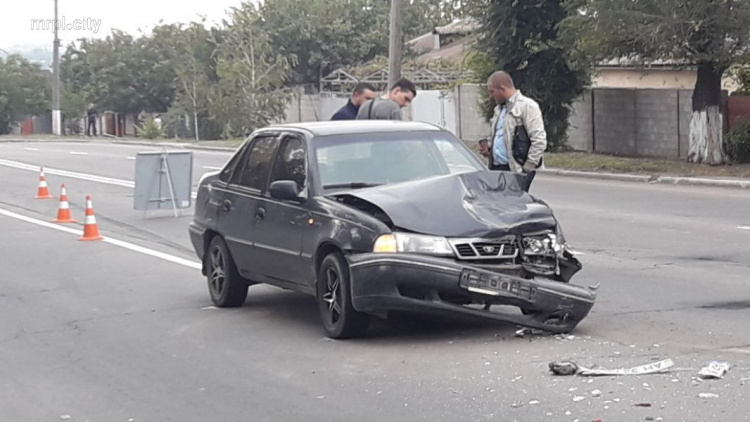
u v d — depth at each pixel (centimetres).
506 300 845
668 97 3095
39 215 2066
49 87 7269
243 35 5947
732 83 3450
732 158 2703
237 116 5712
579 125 3406
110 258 1502
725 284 1107
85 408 758
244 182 1070
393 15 3131
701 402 664
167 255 1520
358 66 6556
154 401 766
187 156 2008
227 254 1087
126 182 2720
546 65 3275
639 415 644
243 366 852
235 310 1092
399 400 720
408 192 895
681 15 2461
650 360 784
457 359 818
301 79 6750
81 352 938
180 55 6888
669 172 2583
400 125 1025
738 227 1561
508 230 855
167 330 1013
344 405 720
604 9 2548
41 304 1177
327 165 965
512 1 3198
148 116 6506
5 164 3428
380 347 878
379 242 850
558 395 699
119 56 7100
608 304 1020
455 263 837
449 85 4484
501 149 1173
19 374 867
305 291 970
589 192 2248
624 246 1416
